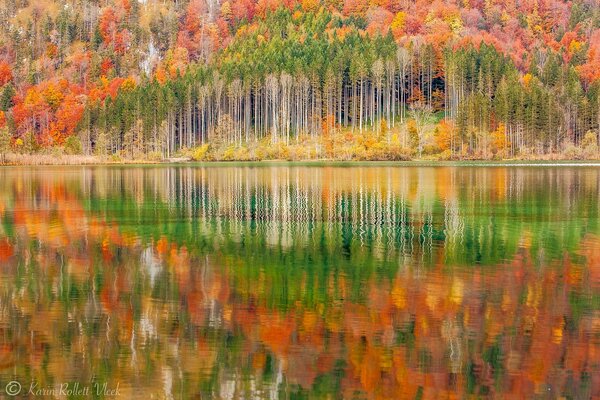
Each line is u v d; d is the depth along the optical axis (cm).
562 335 2817
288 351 2659
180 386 2378
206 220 6297
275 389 2358
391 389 2353
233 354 2634
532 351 2658
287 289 3547
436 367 2514
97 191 9438
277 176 12400
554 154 19650
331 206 7338
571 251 4575
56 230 5659
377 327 2919
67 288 3584
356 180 11044
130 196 8638
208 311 3153
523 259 4312
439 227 5756
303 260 4341
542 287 3553
